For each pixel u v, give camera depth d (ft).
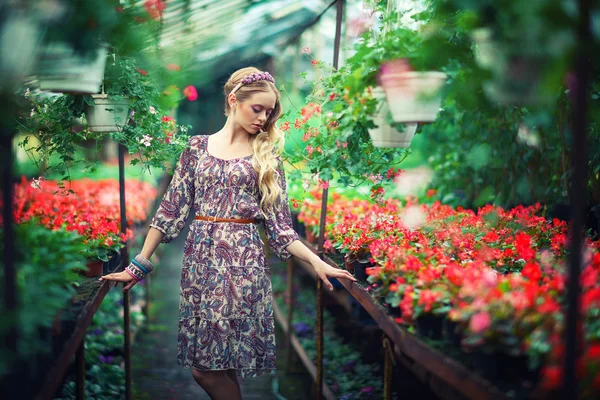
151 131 9.99
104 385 11.40
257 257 8.60
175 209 8.86
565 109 9.43
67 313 6.86
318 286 10.40
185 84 13.50
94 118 9.27
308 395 13.43
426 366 5.55
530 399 4.29
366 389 11.06
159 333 17.95
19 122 9.16
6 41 5.10
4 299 4.74
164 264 29.27
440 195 15.75
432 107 6.77
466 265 6.91
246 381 14.39
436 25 6.73
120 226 11.31
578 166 4.22
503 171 13.05
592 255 7.00
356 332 14.25
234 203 8.53
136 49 6.69
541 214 11.23
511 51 4.90
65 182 17.98
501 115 11.60
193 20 11.88
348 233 9.32
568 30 4.35
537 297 5.10
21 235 6.58
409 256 6.82
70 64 6.44
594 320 5.09
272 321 8.77
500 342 4.68
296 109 9.36
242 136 8.91
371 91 7.65
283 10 15.52
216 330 8.32
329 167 8.95
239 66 23.39
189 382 13.89
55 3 5.28
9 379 4.87
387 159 8.93
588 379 4.27
